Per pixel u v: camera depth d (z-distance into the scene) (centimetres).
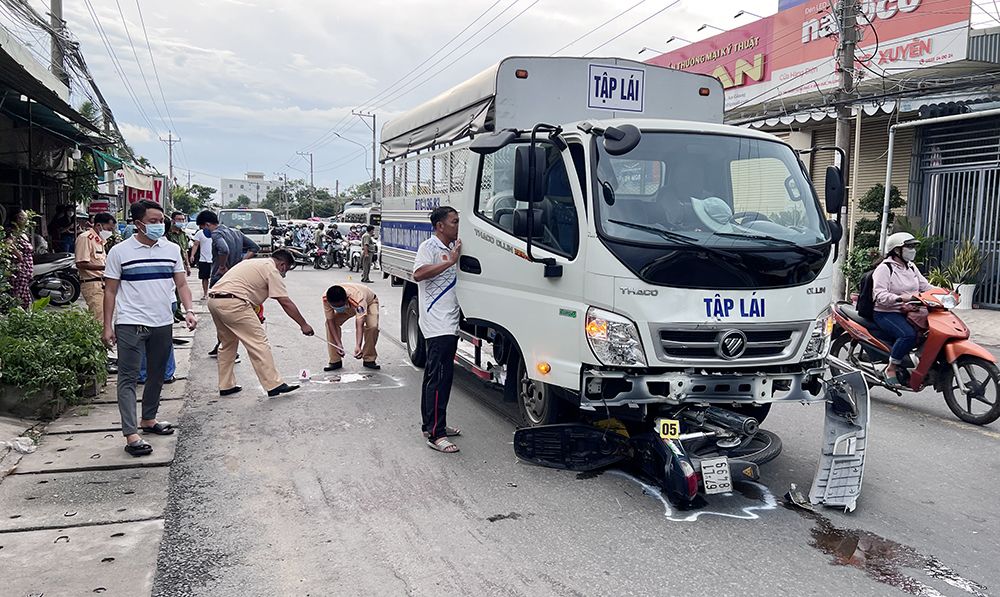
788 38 1830
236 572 380
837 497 473
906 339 707
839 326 802
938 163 1568
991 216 1467
